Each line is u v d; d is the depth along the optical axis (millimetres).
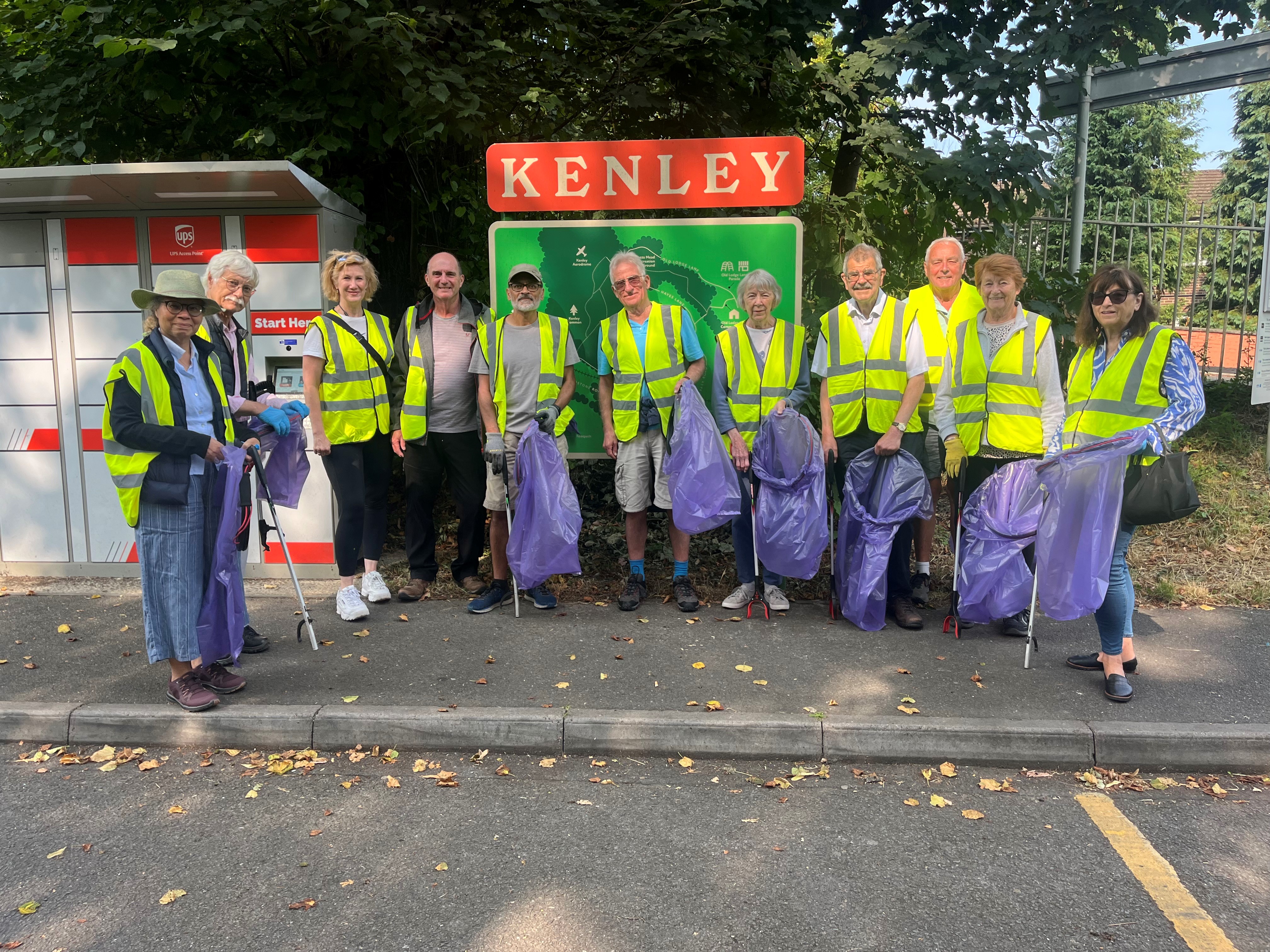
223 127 6203
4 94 6125
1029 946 2439
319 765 3602
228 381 4395
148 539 3723
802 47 7105
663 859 2889
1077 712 3707
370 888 2734
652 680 4105
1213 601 5078
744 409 5016
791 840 3004
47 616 5090
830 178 8938
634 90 6512
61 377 5785
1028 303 6855
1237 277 16406
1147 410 3828
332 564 5785
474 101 5703
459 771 3549
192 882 2773
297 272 5652
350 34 5371
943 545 6016
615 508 6535
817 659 4355
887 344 4770
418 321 5195
